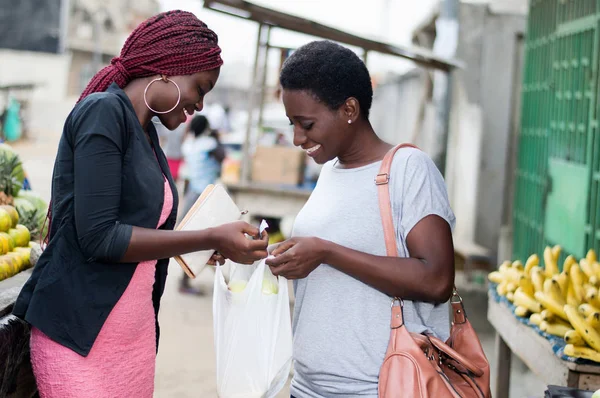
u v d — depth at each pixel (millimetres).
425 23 12008
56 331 2049
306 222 2213
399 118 15727
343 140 2127
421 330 2111
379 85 18828
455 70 9359
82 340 2053
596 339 2920
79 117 1993
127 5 27562
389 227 2070
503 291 4004
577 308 3234
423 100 10281
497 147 9125
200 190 8133
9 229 2988
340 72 2059
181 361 5441
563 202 5941
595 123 5246
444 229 2062
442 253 2043
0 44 25047
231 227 2082
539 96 7035
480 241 9203
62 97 25500
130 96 2148
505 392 4184
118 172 1999
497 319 4082
